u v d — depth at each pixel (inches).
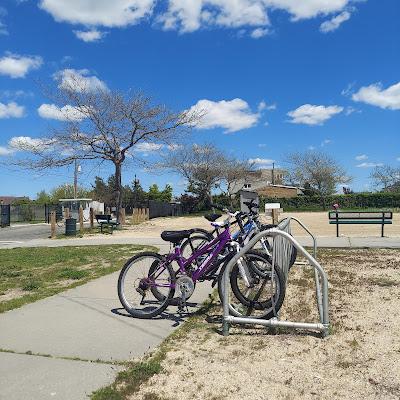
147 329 197.3
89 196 2488.9
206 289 277.6
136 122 1038.4
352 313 215.6
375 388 138.3
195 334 190.2
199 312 224.4
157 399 133.3
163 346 175.5
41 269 367.6
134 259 224.4
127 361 160.1
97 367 154.9
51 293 269.0
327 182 2842.0
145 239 634.2
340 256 395.9
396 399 131.3
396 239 521.7
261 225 244.1
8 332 193.5
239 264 217.5
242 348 172.6
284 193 3088.1
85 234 833.5
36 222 1596.9
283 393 136.1
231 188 2817.4
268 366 155.3
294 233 673.6
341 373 149.1
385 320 204.2
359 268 335.6
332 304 232.5
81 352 169.0
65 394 135.3
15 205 1760.6
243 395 135.3
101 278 316.2
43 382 143.2
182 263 221.1
